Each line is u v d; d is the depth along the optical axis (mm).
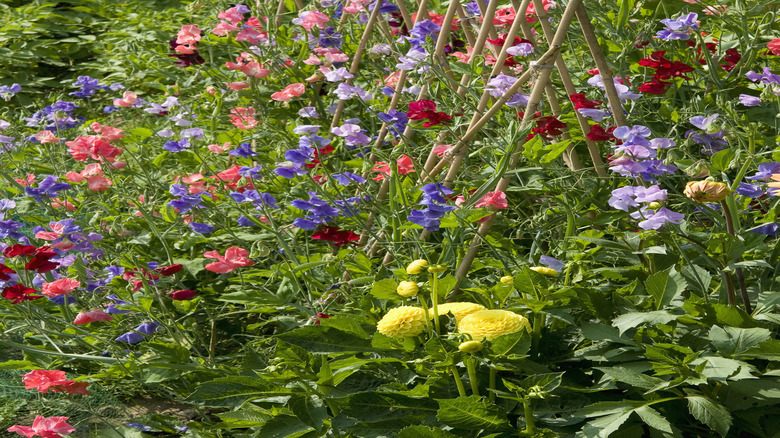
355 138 2346
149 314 2109
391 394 1439
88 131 3846
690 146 2068
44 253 2113
